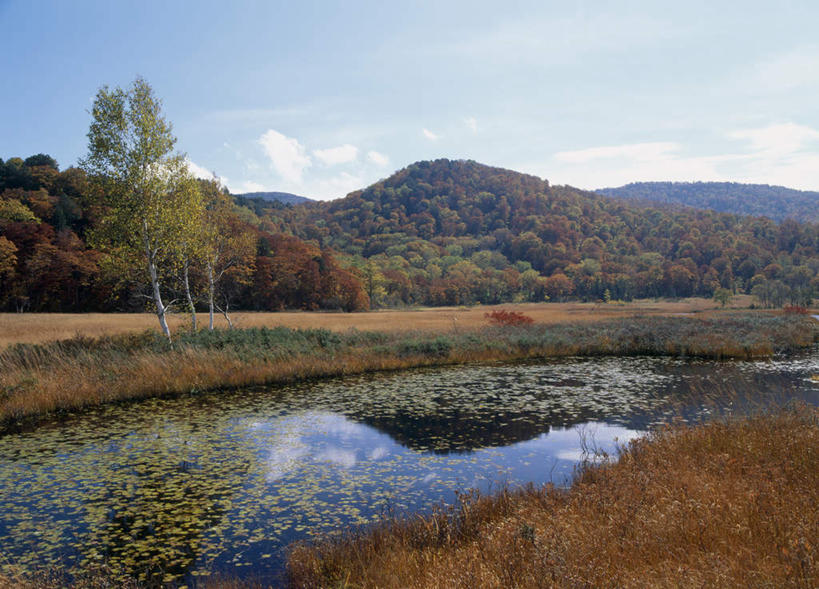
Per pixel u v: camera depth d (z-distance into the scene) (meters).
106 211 21.03
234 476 8.70
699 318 42.34
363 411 13.47
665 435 8.90
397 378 18.52
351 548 5.45
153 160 20.23
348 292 89.44
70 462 9.49
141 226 20.31
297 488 8.12
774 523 4.37
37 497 7.82
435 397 15.17
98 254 69.62
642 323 35.12
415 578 4.33
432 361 22.05
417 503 7.41
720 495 5.13
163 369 16.80
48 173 94.88
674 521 4.60
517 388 16.53
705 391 15.48
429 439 10.88
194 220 21.83
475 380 18.03
